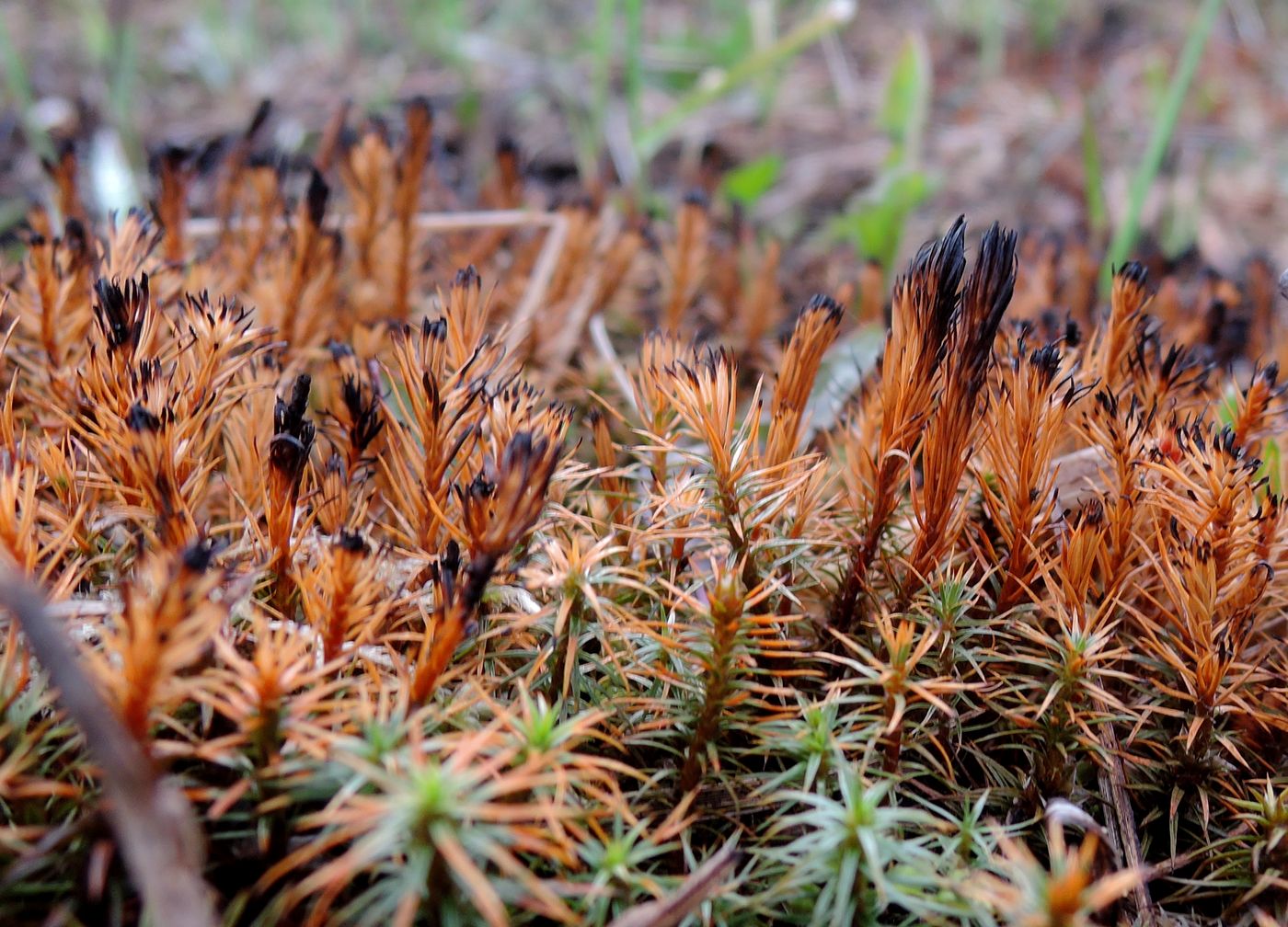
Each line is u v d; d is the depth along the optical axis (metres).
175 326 0.14
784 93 0.38
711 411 0.14
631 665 0.14
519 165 0.22
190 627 0.12
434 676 0.13
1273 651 0.15
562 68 0.36
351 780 0.12
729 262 0.21
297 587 0.14
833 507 0.15
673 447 0.14
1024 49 0.43
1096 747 0.14
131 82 0.30
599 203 0.21
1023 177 0.32
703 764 0.13
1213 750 0.14
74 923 0.12
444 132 0.32
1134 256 0.24
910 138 0.27
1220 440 0.14
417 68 0.37
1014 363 0.14
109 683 0.12
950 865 0.13
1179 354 0.15
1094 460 0.15
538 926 0.13
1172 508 0.14
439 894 0.12
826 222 0.29
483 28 0.42
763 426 0.17
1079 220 0.26
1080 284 0.20
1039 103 0.38
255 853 0.12
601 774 0.12
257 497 0.15
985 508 0.15
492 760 0.12
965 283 0.13
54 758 0.12
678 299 0.20
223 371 0.14
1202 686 0.14
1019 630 0.14
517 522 0.12
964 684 0.14
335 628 0.13
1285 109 0.37
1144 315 0.16
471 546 0.13
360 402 0.14
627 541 0.15
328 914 0.12
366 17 0.39
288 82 0.36
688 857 0.13
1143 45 0.43
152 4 0.42
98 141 0.25
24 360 0.16
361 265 0.19
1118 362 0.16
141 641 0.12
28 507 0.13
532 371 0.18
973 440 0.14
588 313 0.19
